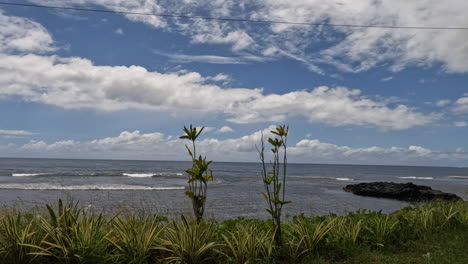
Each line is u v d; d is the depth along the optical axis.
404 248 5.88
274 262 4.73
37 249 4.05
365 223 6.48
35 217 4.55
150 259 4.51
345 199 31.19
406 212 8.64
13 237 4.02
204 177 4.88
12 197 24.27
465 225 7.58
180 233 4.59
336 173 110.50
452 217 7.75
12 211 5.11
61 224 4.21
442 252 5.65
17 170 71.44
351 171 141.38
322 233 5.47
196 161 4.82
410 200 32.50
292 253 5.00
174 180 50.97
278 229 5.09
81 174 59.84
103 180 48.38
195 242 4.51
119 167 104.75
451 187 54.59
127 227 4.63
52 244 3.94
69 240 4.06
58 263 4.08
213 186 42.62
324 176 84.31
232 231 5.39
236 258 4.59
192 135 4.83
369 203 28.78
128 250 4.35
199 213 4.88
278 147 5.09
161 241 4.66
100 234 4.36
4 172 63.09
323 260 5.00
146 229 4.76
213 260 4.65
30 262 3.97
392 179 81.69
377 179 78.94
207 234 4.80
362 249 5.61
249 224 5.82
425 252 5.76
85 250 3.98
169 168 103.06
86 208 4.63
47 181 43.66
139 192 29.73
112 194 26.12
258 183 49.28
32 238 4.15
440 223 7.47
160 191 31.73
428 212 7.59
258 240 4.89
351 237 5.84
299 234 5.43
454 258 5.38
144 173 69.62
